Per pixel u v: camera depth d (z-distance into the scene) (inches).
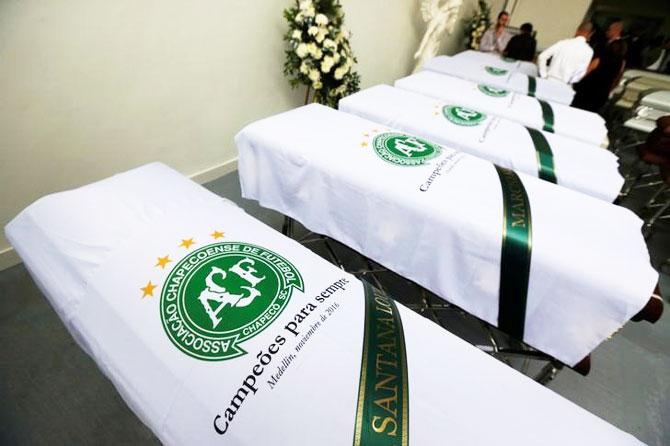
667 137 106.5
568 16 245.8
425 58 157.6
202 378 27.0
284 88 118.6
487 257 48.3
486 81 130.0
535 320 48.6
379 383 27.0
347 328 30.6
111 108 75.5
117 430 50.1
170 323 30.1
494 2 252.8
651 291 39.9
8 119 61.6
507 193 53.5
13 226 40.3
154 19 74.5
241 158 68.8
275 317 30.7
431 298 75.7
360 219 59.2
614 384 65.8
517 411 26.8
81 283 34.2
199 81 90.9
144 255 35.2
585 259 43.1
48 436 48.5
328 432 24.2
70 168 74.0
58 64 64.0
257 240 39.5
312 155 60.2
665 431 59.1
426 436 24.4
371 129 70.6
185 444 25.5
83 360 57.8
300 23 99.5
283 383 26.3
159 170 49.9
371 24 141.7
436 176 56.5
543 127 90.4
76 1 62.0
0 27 55.1
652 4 216.2
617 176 65.8
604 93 160.2
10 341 59.3
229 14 89.0
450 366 29.4
